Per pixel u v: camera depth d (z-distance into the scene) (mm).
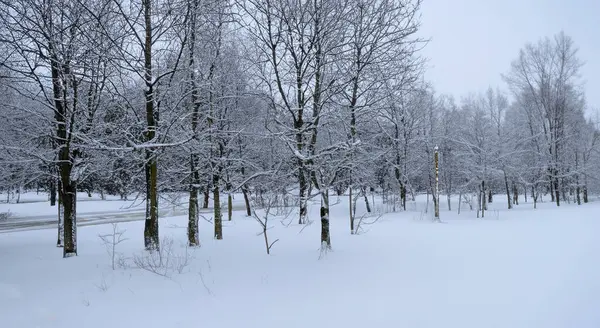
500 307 5586
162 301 6020
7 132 10852
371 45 9961
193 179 12469
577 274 7395
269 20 9227
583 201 40188
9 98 10383
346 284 7039
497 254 9930
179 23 9016
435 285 6914
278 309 5652
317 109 10094
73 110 9406
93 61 9055
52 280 7195
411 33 9969
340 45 9578
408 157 30406
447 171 32500
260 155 14500
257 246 11680
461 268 8305
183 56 10531
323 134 12461
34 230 17812
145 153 9805
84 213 27641
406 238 13352
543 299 5898
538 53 36156
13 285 6809
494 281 7109
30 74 8523
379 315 5352
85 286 6785
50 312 5469
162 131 9266
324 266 8547
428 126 32500
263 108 13383
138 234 15992
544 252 9969
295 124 9953
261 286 6902
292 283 7109
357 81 10148
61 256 10164
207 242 12883
